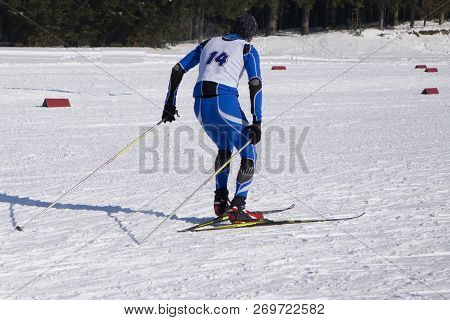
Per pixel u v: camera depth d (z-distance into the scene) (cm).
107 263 1274
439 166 2233
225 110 1530
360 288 1116
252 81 1515
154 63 8538
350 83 5884
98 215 1661
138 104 4197
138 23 13712
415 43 13800
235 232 1495
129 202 1800
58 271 1230
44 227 1551
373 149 2608
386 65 8894
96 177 2138
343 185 1966
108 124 3350
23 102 4281
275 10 15238
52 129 3180
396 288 1113
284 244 1384
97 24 13550
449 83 5941
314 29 16350
